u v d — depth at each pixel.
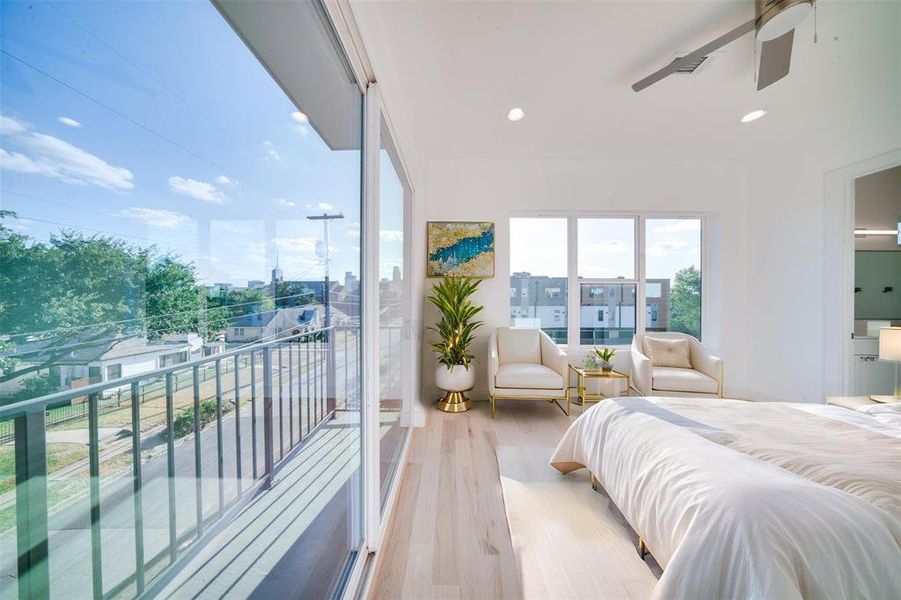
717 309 3.80
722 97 2.57
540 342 3.65
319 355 1.07
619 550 1.45
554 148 3.48
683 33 1.91
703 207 3.79
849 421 1.48
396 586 1.27
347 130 1.31
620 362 3.79
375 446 1.41
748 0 1.68
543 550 1.45
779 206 3.43
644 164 3.79
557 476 2.08
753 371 3.71
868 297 3.39
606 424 1.72
